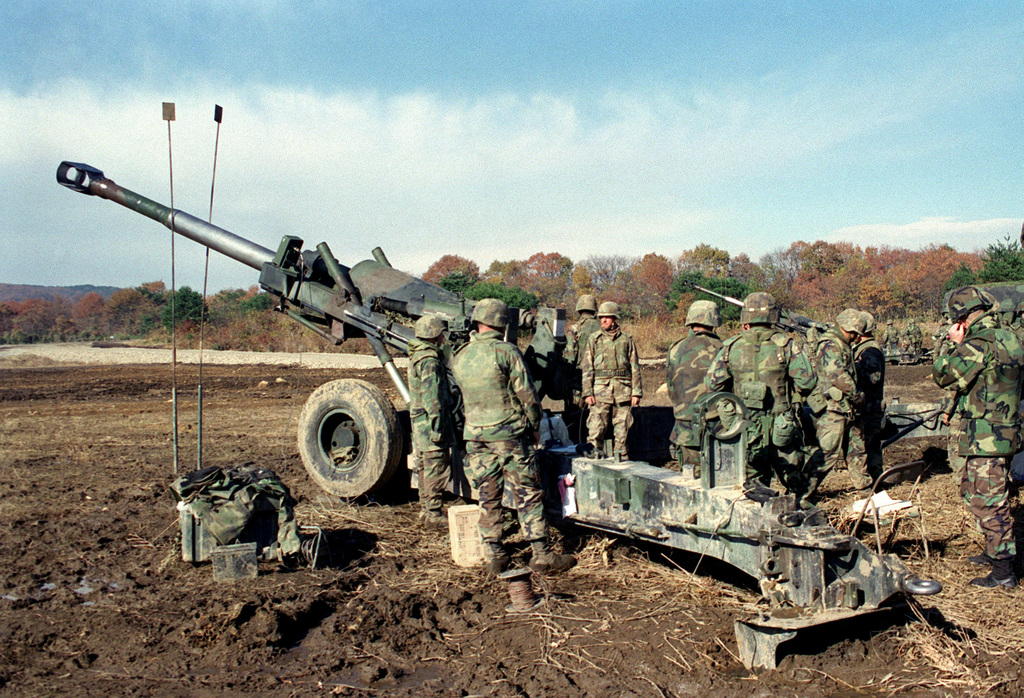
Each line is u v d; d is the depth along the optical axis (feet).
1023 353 15.87
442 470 20.90
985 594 15.58
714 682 12.12
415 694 11.96
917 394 48.34
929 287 175.22
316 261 26.40
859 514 16.61
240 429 38.11
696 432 15.02
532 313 24.82
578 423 26.99
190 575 17.30
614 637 13.83
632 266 221.05
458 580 16.97
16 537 19.81
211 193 26.48
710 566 17.47
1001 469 16.01
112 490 24.77
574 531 19.86
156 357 92.07
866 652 12.91
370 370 70.03
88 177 29.27
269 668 12.98
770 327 18.67
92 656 13.47
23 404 48.78
